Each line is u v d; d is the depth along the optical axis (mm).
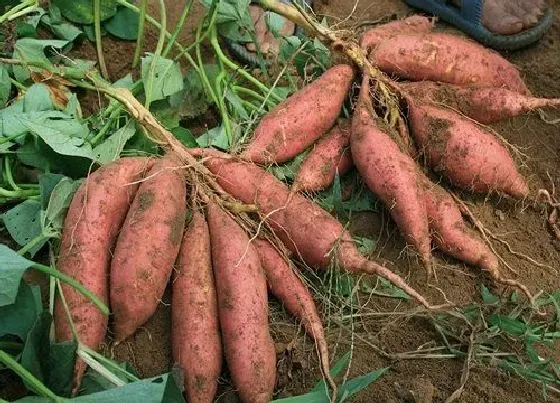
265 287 580
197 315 552
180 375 520
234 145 671
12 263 479
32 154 637
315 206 625
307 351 581
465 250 637
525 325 590
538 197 689
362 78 704
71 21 776
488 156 664
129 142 676
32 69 722
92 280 553
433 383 570
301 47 732
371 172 640
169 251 564
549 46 862
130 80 734
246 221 615
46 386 501
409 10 909
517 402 562
